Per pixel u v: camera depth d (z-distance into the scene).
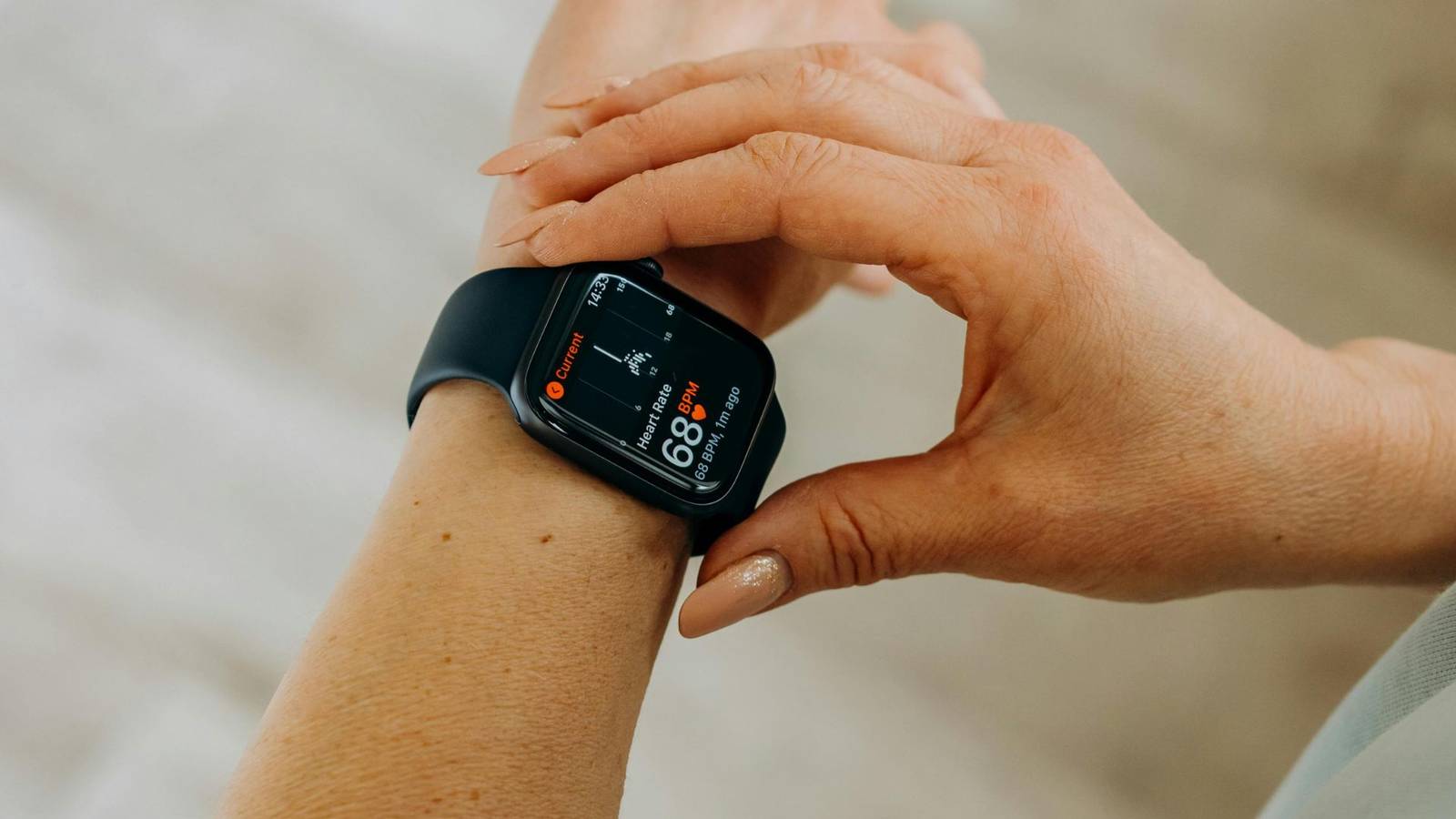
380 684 0.65
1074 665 1.44
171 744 1.28
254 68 1.42
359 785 0.62
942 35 1.26
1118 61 1.56
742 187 0.72
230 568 1.33
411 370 1.40
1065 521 0.73
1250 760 1.43
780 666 1.39
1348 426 0.76
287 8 1.43
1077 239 0.70
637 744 1.35
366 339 1.40
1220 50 1.58
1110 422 0.71
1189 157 1.56
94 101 1.40
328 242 1.41
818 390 1.44
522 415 0.73
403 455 0.78
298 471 1.36
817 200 0.71
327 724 0.63
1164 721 1.44
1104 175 0.78
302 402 1.38
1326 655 1.46
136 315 1.37
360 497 1.37
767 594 0.74
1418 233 1.56
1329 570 0.79
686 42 1.08
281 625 1.33
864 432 1.44
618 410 0.74
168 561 1.33
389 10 1.45
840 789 1.37
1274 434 0.74
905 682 1.41
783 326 0.99
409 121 1.44
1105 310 0.70
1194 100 1.57
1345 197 1.57
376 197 1.42
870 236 0.71
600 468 0.73
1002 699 1.42
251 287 1.39
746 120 0.80
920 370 1.46
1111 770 1.42
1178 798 1.42
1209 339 0.72
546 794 0.65
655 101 0.89
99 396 1.35
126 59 1.41
